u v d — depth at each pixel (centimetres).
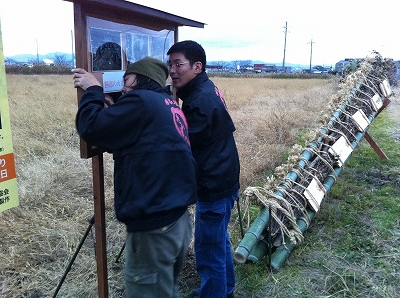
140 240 188
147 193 180
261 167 583
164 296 196
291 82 2683
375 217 419
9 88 1538
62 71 3303
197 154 230
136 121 178
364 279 309
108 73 217
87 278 311
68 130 769
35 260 333
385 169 588
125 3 210
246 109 1159
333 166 444
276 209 318
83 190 489
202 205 238
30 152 616
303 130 880
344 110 489
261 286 302
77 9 190
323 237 378
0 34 178
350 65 1205
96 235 226
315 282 307
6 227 372
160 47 276
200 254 246
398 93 1772
